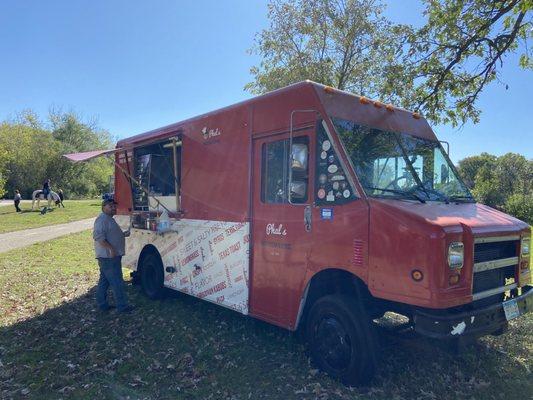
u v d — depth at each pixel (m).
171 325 6.29
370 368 4.21
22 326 6.43
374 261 4.09
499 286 4.48
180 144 6.99
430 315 3.81
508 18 8.57
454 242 3.78
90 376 4.75
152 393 4.36
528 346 5.42
